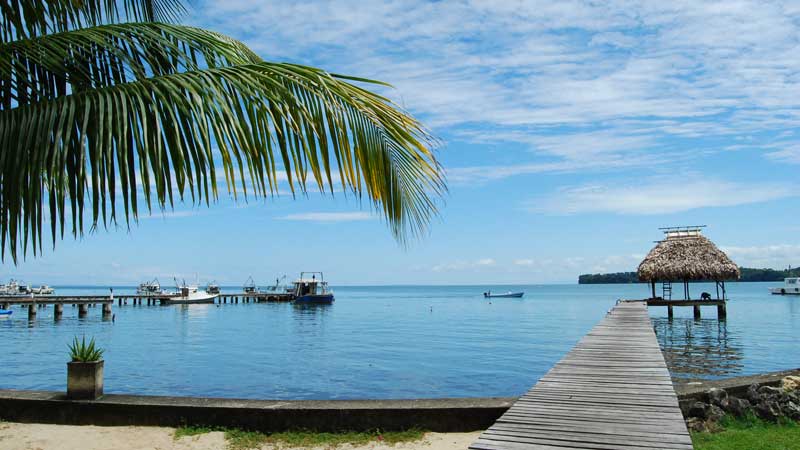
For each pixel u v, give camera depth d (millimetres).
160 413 7129
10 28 3100
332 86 2842
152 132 2516
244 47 3459
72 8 3352
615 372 7379
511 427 4668
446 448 6359
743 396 8094
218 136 2570
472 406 6930
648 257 34406
